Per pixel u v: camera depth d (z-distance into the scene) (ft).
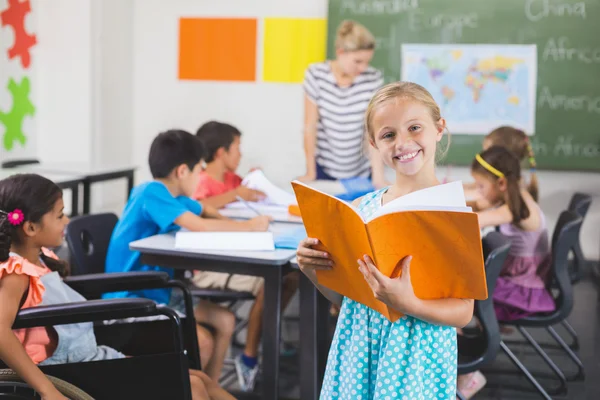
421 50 17.69
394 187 4.99
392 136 4.75
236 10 18.51
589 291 16.29
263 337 7.92
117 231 8.96
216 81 18.84
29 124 18.06
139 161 19.52
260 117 18.72
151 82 19.16
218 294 9.41
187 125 19.12
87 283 7.13
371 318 4.85
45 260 6.92
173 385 6.20
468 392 9.45
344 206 4.39
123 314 6.00
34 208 6.22
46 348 6.38
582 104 17.37
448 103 17.75
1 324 5.64
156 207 8.85
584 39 17.21
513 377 11.01
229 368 11.00
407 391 4.63
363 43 16.70
